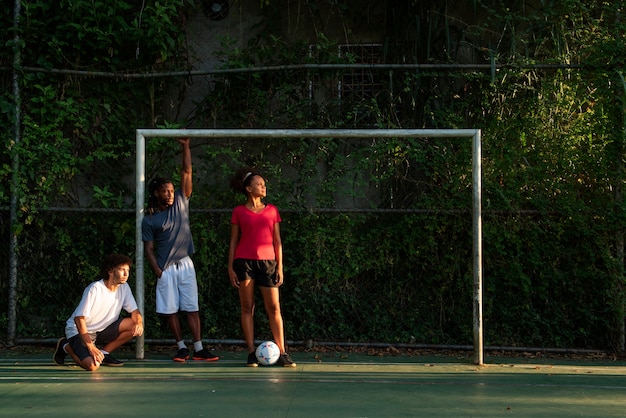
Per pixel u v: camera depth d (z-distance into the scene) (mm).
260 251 5809
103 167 7027
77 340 5629
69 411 4164
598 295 6605
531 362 6199
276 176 6766
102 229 6770
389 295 6754
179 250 6043
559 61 6824
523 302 6648
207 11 7609
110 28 6824
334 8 7547
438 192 6699
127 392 4711
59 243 6676
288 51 7141
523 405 4402
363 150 6742
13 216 6555
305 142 6848
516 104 6812
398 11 7359
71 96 6816
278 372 5512
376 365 5902
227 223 6797
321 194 6738
